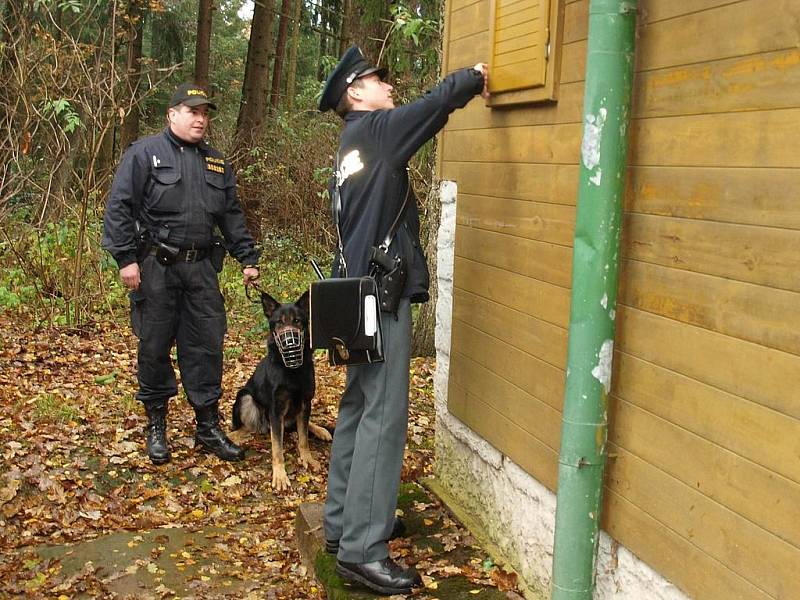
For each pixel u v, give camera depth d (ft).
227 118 55.57
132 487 13.87
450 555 10.36
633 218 7.28
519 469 9.79
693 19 6.44
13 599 10.19
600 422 7.43
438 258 12.15
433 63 22.02
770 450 5.71
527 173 9.20
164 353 14.66
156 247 14.26
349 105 9.62
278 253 35.76
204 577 10.83
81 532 12.31
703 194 6.36
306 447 15.06
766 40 5.68
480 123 10.43
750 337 5.89
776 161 5.60
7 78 25.52
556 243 8.58
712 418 6.31
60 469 14.03
